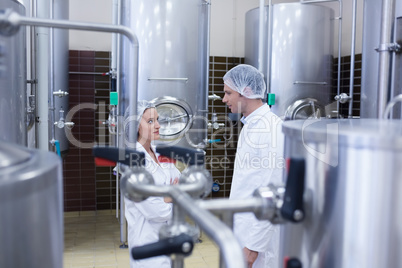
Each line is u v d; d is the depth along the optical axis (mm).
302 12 3123
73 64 3688
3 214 557
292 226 792
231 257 506
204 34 2666
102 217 3830
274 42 3162
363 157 644
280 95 3166
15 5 1544
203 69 2668
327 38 3258
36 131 2539
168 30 2451
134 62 898
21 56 1715
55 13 2971
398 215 634
